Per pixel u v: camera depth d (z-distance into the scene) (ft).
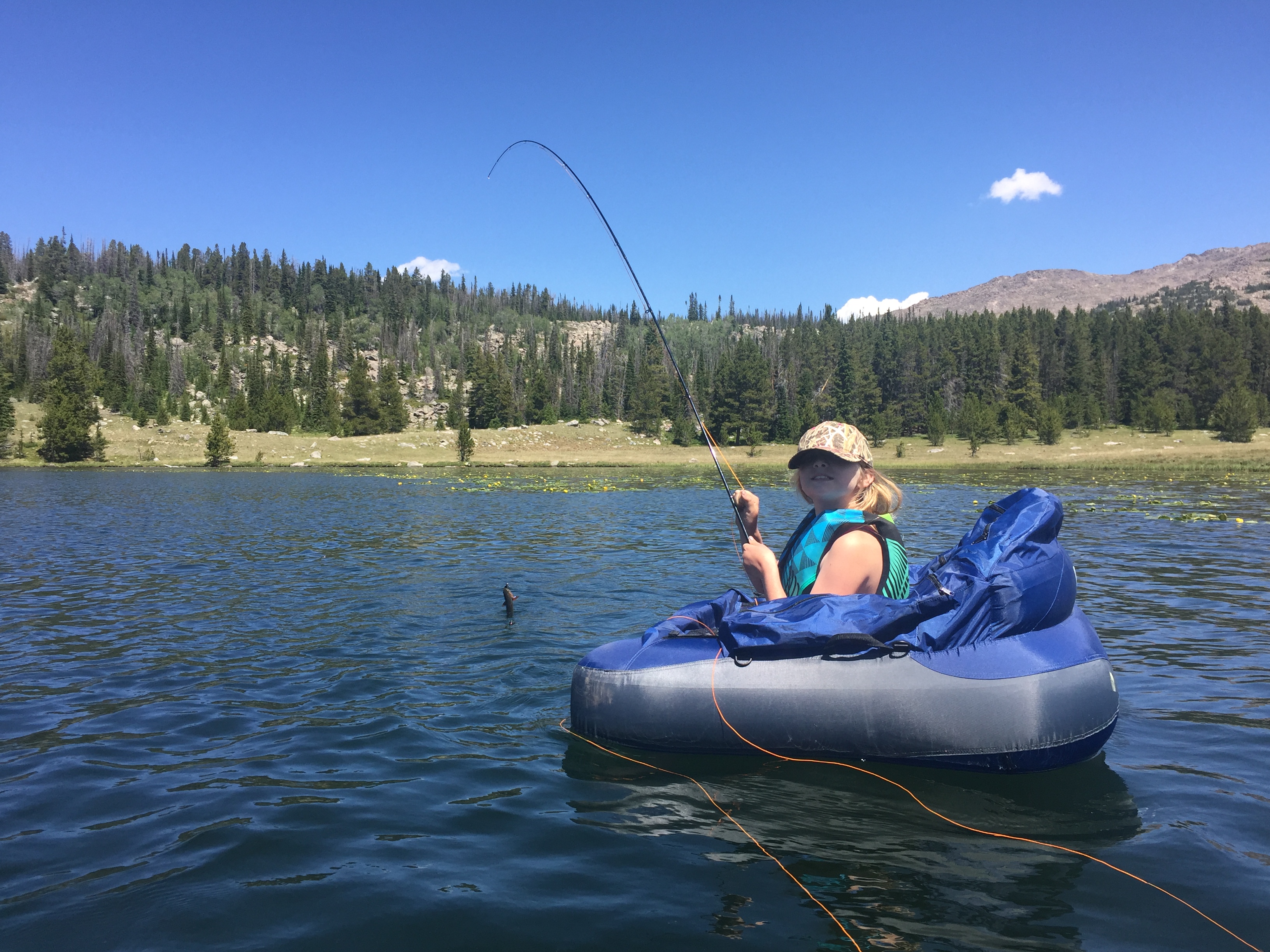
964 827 9.10
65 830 9.55
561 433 299.58
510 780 10.89
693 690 11.02
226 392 421.59
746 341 306.14
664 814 9.61
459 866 8.52
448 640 19.98
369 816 9.88
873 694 10.34
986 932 6.97
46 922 7.42
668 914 7.43
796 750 10.67
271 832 9.42
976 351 355.36
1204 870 8.09
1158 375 317.42
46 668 17.53
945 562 12.16
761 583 11.41
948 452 255.29
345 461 223.30
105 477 150.41
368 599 25.84
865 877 8.01
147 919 7.48
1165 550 37.22
